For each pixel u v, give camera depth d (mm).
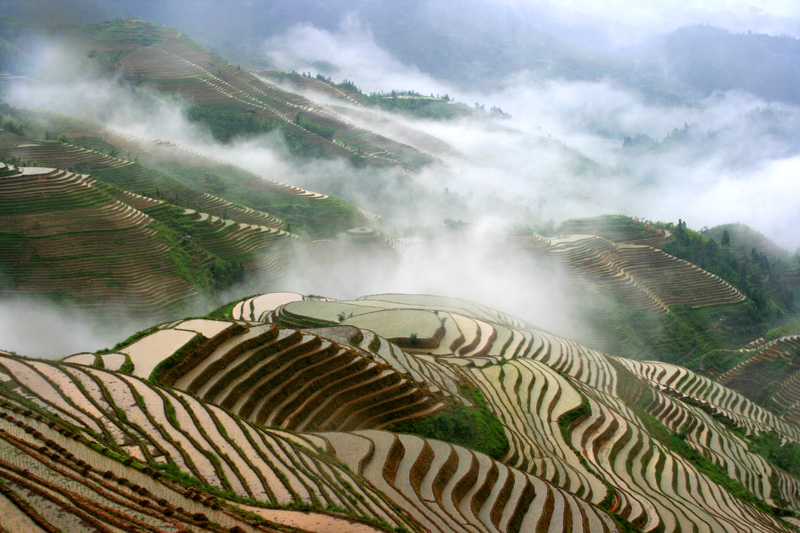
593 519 44719
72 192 109688
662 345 127375
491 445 53688
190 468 32875
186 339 49094
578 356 87938
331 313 80125
